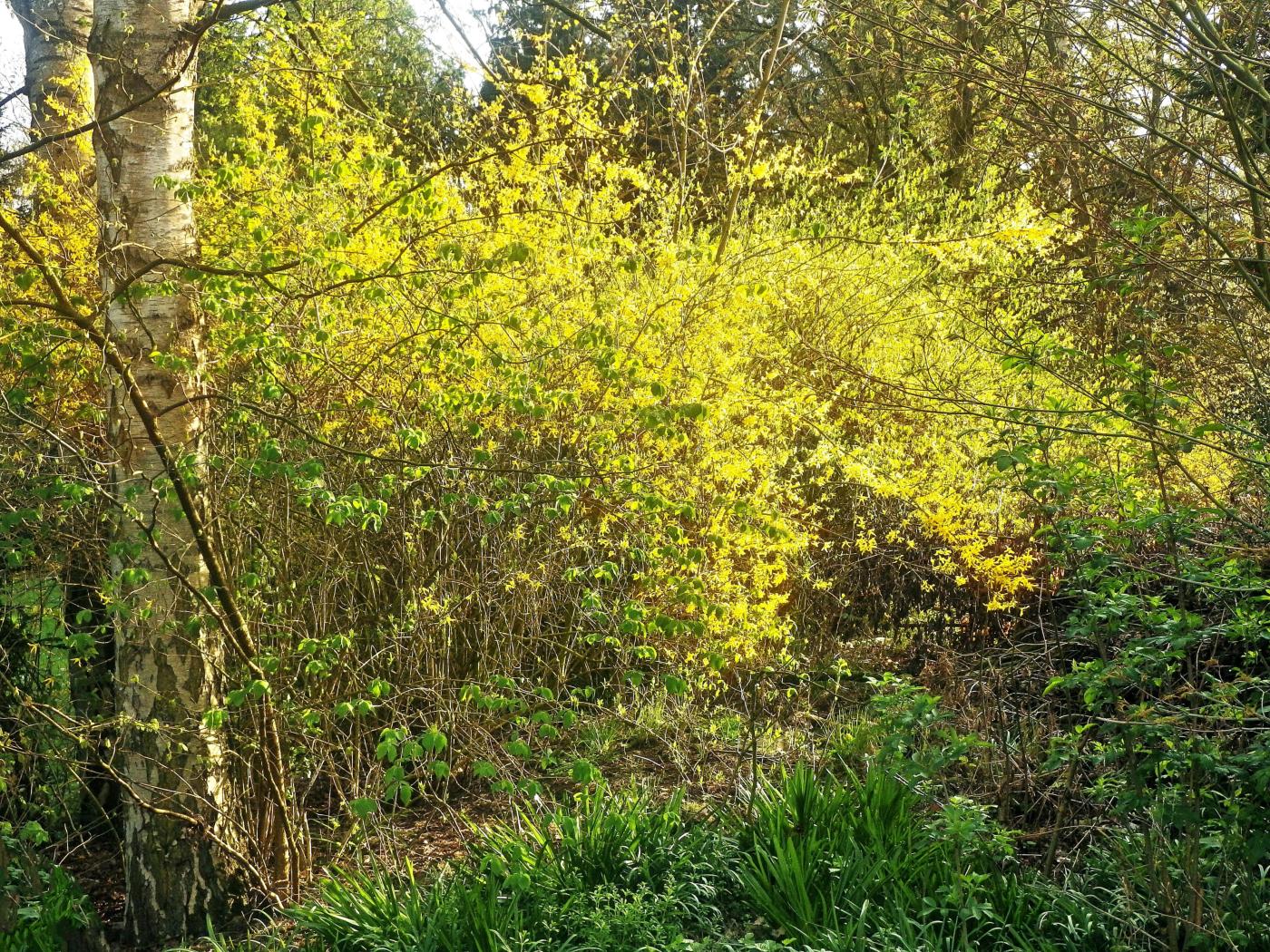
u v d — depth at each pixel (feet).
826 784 13.98
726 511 16.90
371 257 15.24
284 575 15.38
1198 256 15.02
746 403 18.06
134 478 13.12
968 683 15.12
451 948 11.35
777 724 17.83
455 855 14.93
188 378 13.37
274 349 13.48
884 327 23.50
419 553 15.84
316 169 14.32
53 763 15.52
